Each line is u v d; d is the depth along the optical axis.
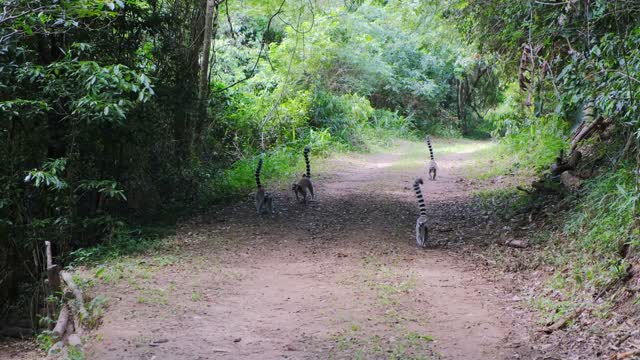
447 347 5.95
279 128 22.69
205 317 6.86
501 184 14.88
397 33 34.88
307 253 10.16
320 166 20.44
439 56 36.44
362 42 28.64
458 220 12.08
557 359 5.56
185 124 14.68
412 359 5.63
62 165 9.73
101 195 11.80
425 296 7.63
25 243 10.03
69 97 10.39
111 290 7.84
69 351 5.77
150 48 14.48
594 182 10.12
